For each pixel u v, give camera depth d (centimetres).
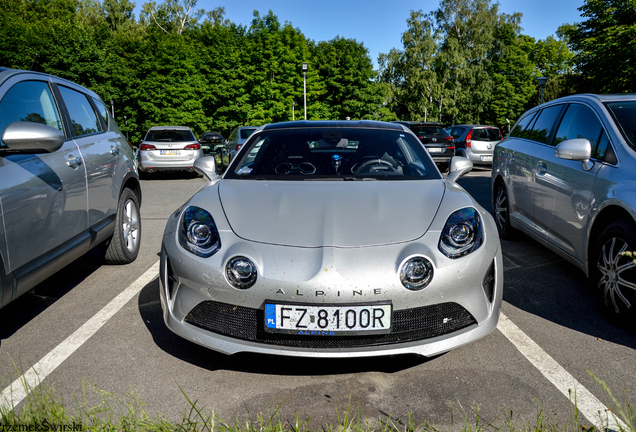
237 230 236
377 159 329
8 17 3033
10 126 237
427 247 225
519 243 504
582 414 200
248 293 219
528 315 312
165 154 1269
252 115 3669
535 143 443
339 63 4309
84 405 205
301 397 215
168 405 209
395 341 221
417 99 5081
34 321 304
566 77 2658
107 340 276
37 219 267
